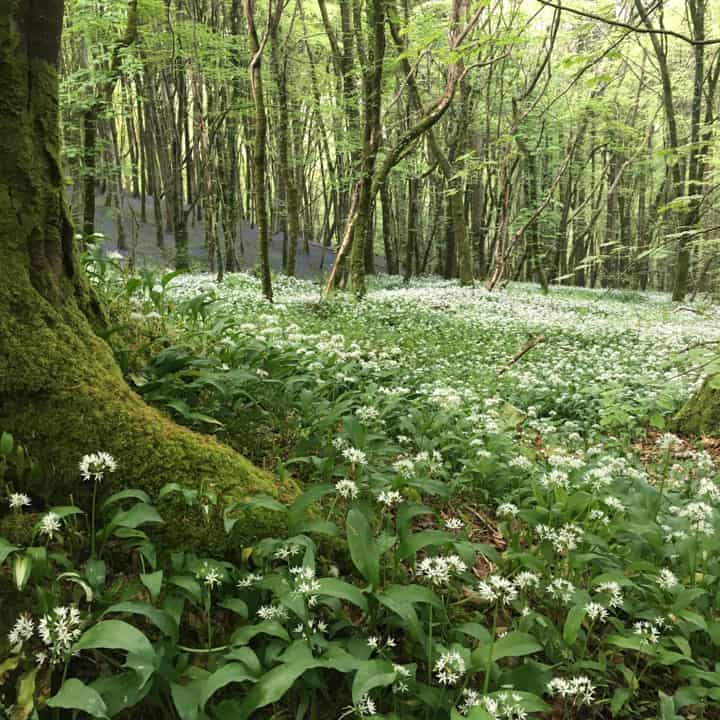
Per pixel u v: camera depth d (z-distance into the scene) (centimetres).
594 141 2705
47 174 354
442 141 2862
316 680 249
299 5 2120
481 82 2433
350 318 1311
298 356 623
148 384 402
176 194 2347
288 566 303
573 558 334
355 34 1912
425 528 404
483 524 437
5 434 293
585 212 3466
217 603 287
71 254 379
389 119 2289
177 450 332
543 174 3109
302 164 3139
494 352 1105
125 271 688
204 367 457
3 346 321
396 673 235
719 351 592
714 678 282
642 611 327
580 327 1402
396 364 792
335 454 430
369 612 283
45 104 350
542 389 828
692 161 1870
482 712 221
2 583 261
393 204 3581
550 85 2634
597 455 602
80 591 266
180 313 571
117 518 275
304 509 308
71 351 342
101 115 1567
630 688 283
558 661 299
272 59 2188
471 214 3284
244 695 247
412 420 538
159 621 241
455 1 1316
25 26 338
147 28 1886
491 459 473
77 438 318
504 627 322
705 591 331
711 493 436
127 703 221
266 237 1371
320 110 2366
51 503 311
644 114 3253
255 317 1101
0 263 332
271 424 461
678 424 796
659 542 363
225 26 2512
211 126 2211
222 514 314
